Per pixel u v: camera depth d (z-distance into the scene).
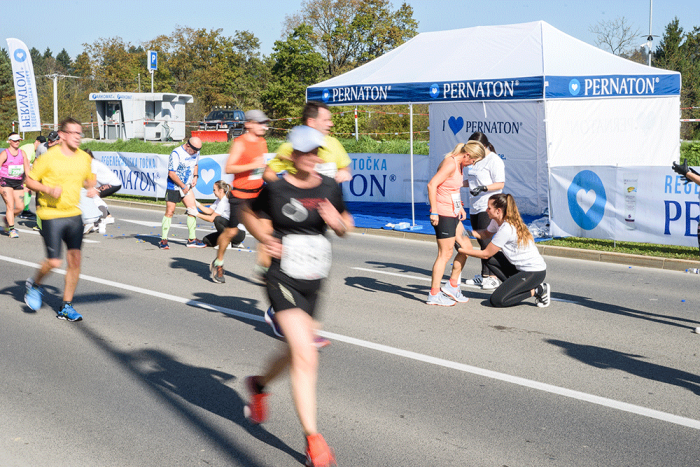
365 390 4.89
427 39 16.33
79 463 3.75
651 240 11.16
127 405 4.59
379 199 18.56
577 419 4.40
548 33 14.22
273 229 3.91
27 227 13.88
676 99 14.34
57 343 6.00
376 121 37.31
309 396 3.61
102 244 11.81
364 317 6.99
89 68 80.38
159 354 5.71
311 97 15.46
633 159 14.87
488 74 13.08
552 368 5.42
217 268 8.58
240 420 4.36
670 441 4.07
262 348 5.91
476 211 8.67
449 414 4.46
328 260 3.93
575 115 14.99
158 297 7.83
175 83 79.19
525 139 15.82
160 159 18.31
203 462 3.77
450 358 5.66
